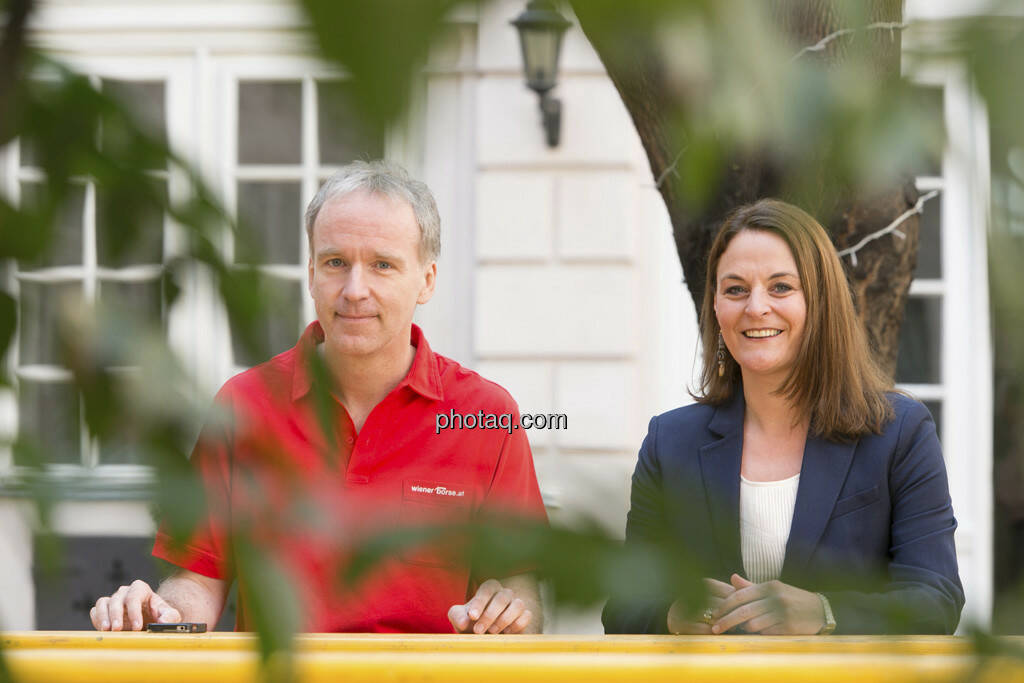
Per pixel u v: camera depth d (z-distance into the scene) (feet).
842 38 3.66
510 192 63.00
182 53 56.03
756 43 3.25
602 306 63.72
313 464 3.32
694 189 3.94
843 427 27.17
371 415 25.59
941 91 3.12
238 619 19.27
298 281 3.56
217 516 3.25
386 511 3.28
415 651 17.35
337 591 3.19
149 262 3.45
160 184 3.51
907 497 27.02
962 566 62.54
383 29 2.51
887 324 28.73
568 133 61.00
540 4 3.08
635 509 3.76
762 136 3.62
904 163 3.44
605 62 3.26
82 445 3.22
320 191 25.40
